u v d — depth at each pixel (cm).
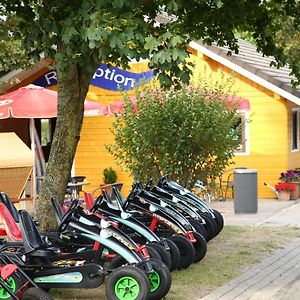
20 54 1867
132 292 820
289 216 1791
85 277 848
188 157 1477
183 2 1039
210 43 1250
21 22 1061
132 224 988
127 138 1509
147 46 890
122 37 875
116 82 2234
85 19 900
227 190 2172
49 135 2473
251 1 1189
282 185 2144
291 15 1275
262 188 2206
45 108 1675
